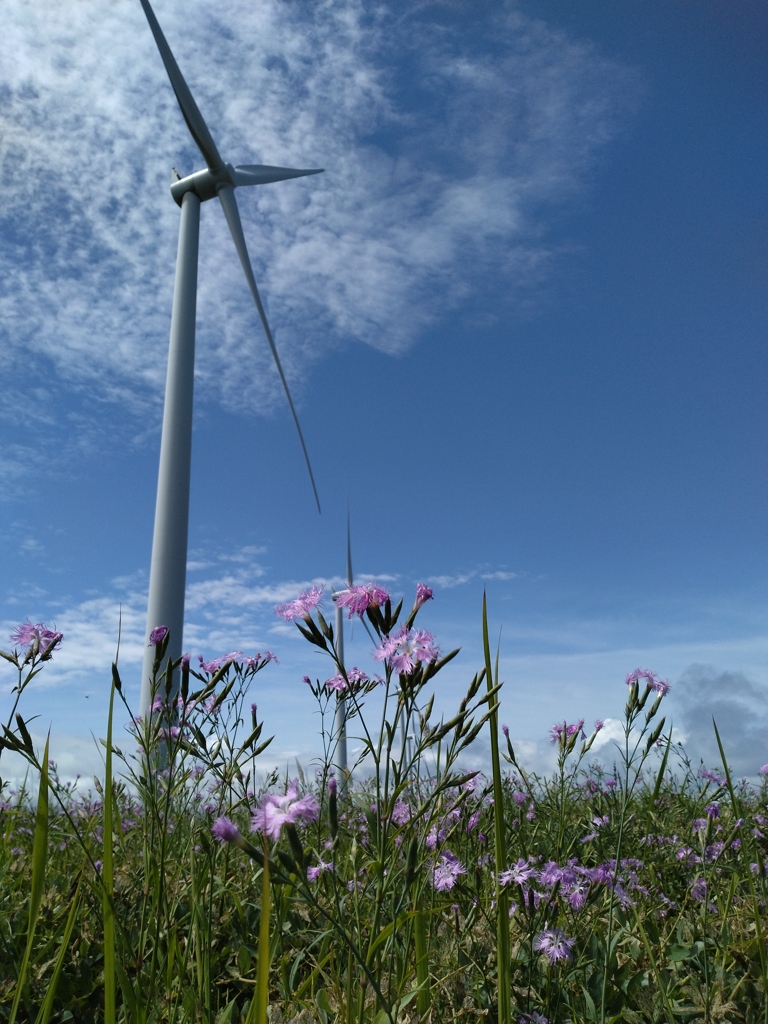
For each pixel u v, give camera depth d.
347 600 2.93
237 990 3.75
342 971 3.25
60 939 3.92
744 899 4.66
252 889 4.50
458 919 3.72
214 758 3.88
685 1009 3.43
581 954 3.79
